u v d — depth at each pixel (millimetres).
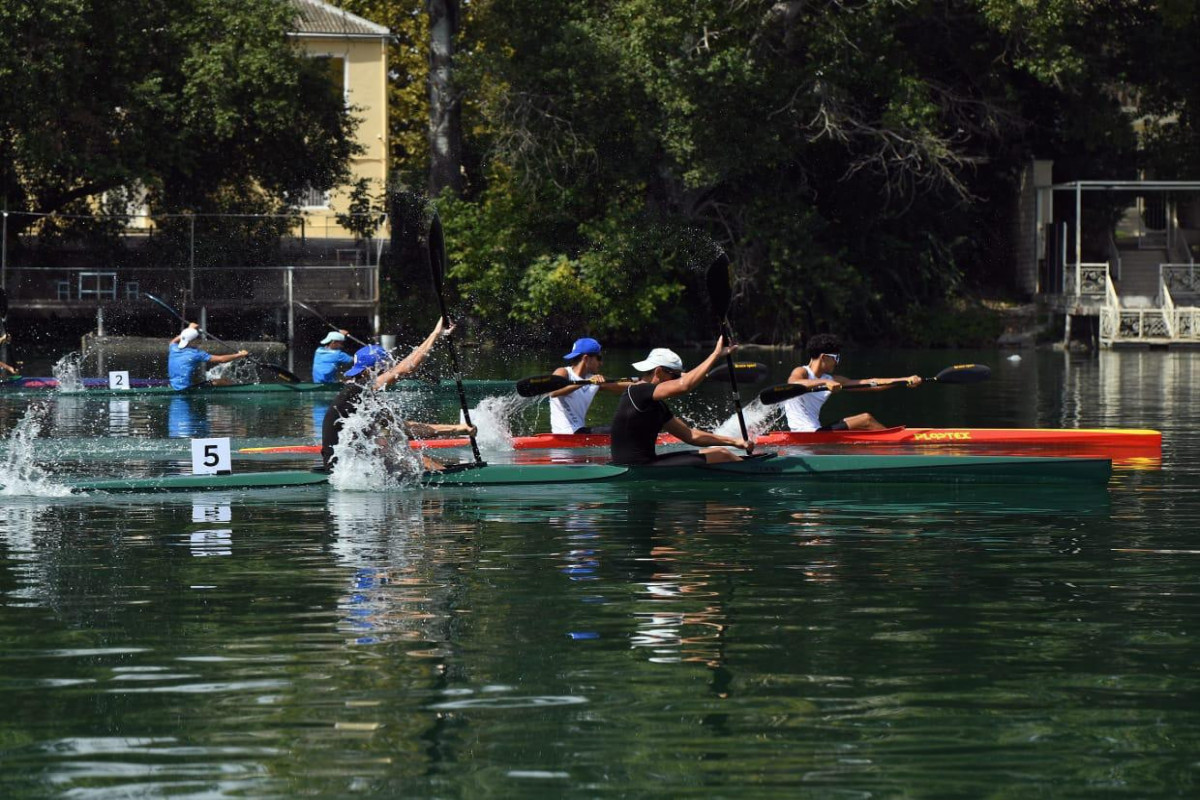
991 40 99625
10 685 15078
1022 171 106688
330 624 17594
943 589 19516
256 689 14953
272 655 16219
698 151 91375
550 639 16875
